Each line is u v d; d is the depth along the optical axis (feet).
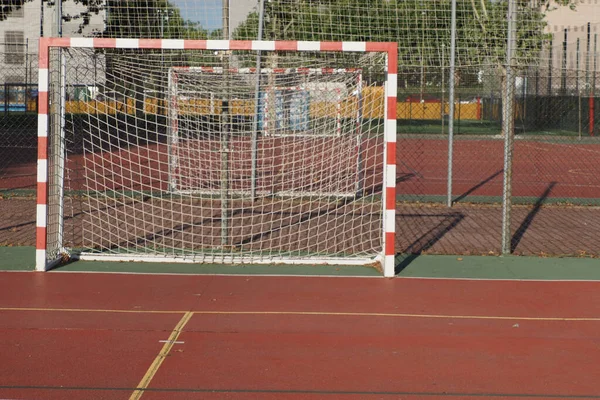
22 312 23.39
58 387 17.21
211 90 42.11
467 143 97.81
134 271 29.25
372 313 23.68
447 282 27.86
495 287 27.14
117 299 25.05
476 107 129.49
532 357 19.70
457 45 45.93
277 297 25.53
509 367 18.92
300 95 43.68
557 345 20.70
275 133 45.03
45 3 56.65
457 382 17.87
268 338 21.03
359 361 19.24
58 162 30.91
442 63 46.55
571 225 40.60
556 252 33.24
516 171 69.62
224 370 18.44
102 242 34.65
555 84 107.34
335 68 40.27
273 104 43.78
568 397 17.03
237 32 44.96
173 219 41.32
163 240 34.65
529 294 26.20
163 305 24.38
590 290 26.78
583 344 20.81
